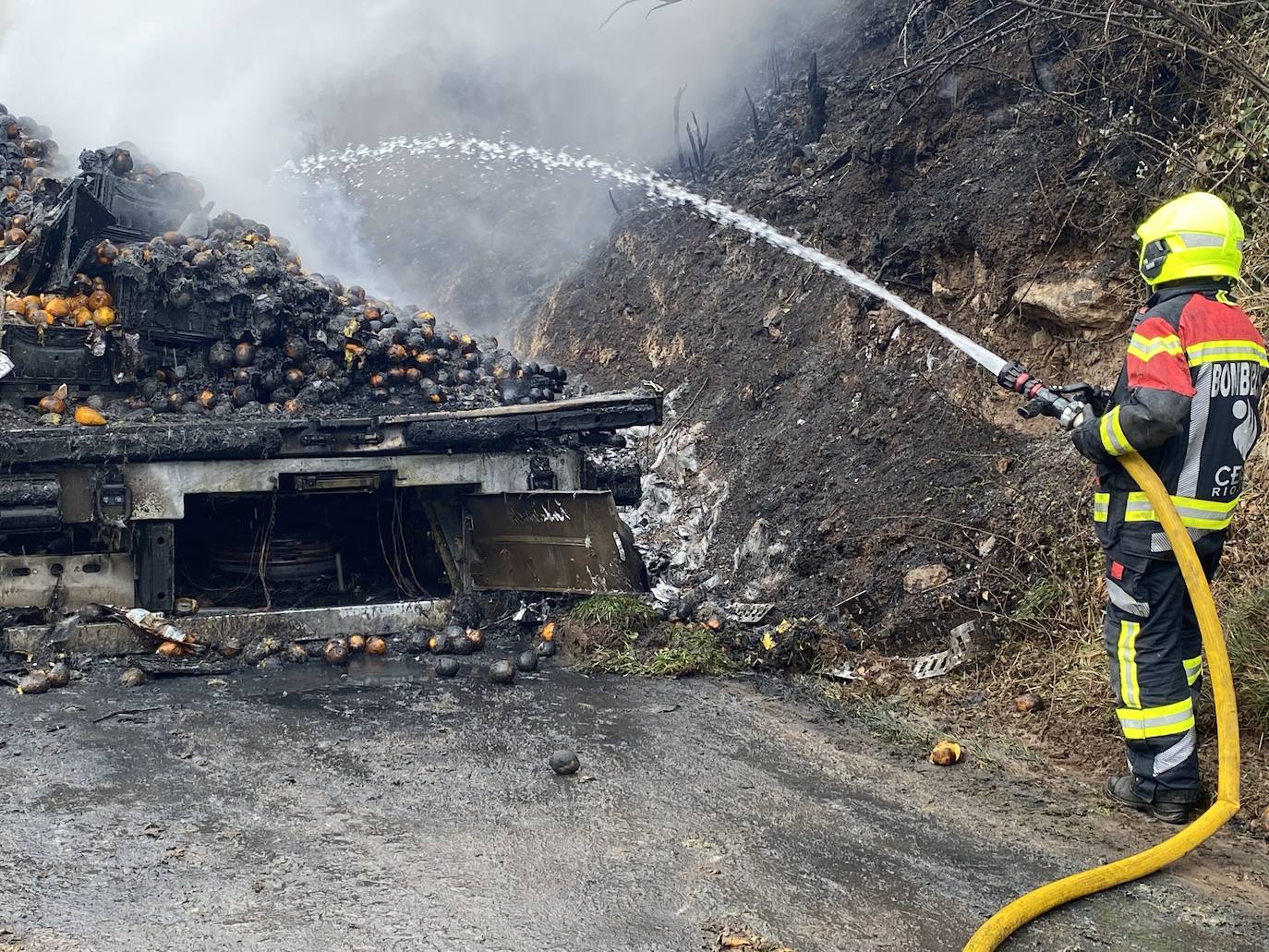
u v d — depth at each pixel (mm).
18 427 5516
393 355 6617
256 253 6387
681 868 3270
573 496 6043
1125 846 3514
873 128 8234
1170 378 3482
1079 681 4629
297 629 5773
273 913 2928
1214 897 3176
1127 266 5789
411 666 5633
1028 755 4348
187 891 3051
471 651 5883
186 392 6066
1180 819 3707
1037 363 6246
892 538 5941
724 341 8953
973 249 6785
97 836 3420
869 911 3020
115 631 5492
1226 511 3641
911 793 3961
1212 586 4555
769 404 8039
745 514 7320
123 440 5371
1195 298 3607
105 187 6293
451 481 6039
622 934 2863
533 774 4074
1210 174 5562
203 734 4457
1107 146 6199
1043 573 5195
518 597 6395
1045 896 3016
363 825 3549
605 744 4441
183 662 5477
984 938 2805
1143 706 3715
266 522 6348
